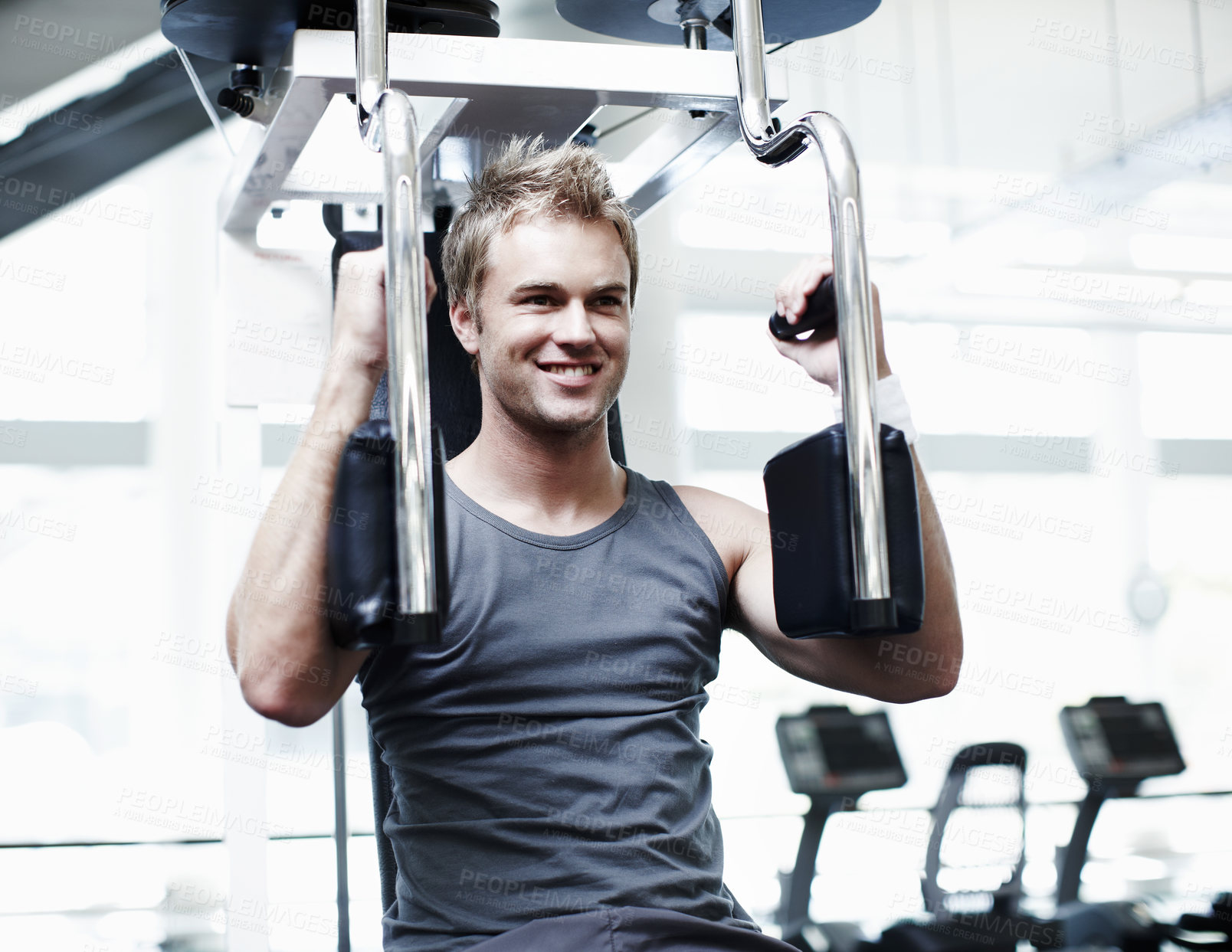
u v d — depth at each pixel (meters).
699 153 1.43
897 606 1.01
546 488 1.34
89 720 7.25
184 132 3.67
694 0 1.29
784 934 3.98
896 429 1.05
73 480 7.38
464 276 1.31
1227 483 8.68
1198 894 5.38
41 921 5.19
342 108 1.42
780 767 7.44
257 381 1.68
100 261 7.46
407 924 1.24
